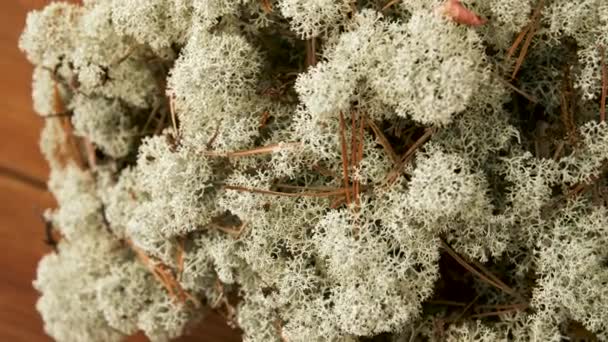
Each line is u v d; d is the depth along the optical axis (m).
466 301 0.40
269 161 0.38
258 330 0.39
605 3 0.34
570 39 0.36
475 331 0.38
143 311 0.42
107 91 0.41
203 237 0.40
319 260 0.37
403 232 0.35
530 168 0.35
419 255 0.36
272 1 0.37
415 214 0.35
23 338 0.51
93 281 0.44
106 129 0.42
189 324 0.44
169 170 0.37
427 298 0.38
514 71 0.36
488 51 0.36
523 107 0.38
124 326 0.42
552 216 0.36
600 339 0.37
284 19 0.38
